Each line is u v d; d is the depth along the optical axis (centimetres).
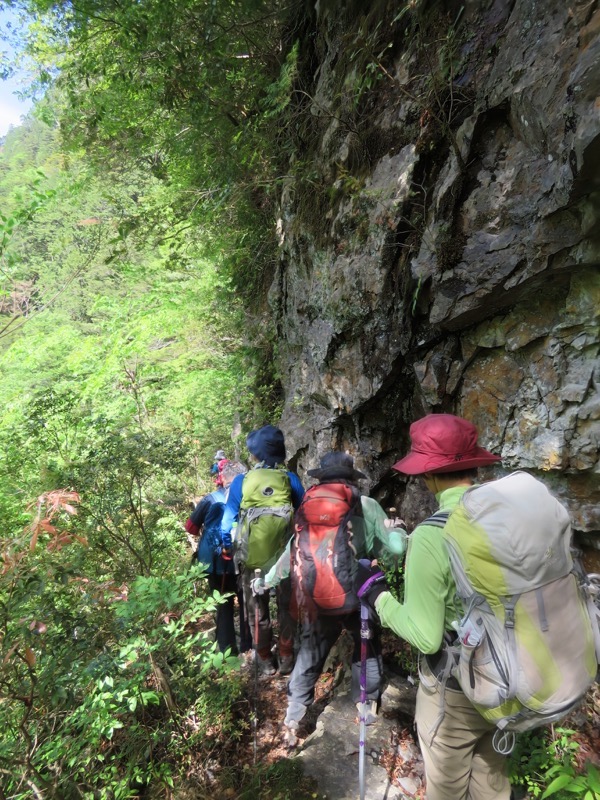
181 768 256
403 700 274
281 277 488
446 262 269
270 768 241
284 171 480
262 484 277
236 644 337
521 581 128
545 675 128
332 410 377
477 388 285
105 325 663
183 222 607
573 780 135
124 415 527
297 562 232
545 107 217
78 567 229
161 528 373
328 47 407
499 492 135
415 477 350
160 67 427
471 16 269
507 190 245
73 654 201
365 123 340
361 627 222
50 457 353
